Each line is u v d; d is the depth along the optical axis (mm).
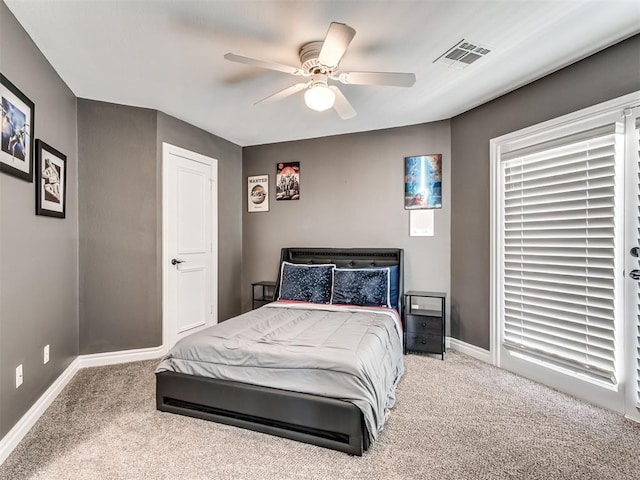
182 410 2168
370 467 1668
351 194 4031
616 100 2152
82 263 3027
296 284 3631
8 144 1825
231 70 2523
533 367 2703
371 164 3934
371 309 3160
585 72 2340
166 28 2021
